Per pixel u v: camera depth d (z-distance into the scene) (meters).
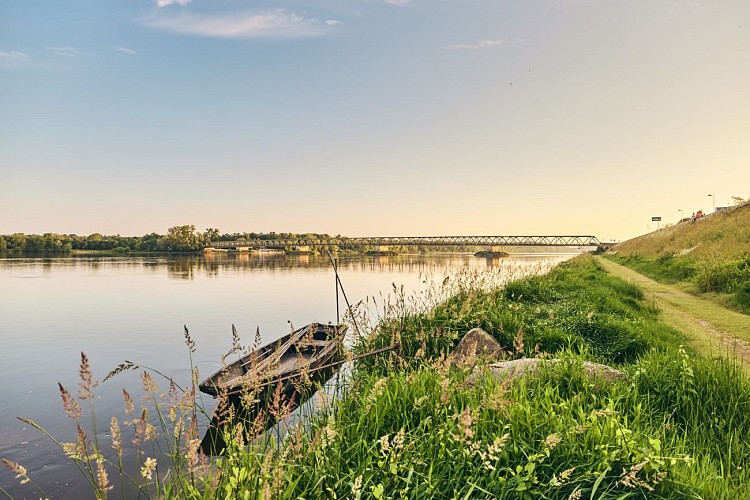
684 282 23.72
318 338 14.95
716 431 5.32
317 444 4.27
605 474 3.75
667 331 11.91
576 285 18.66
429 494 3.76
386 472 4.01
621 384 6.01
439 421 4.82
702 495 3.72
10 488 6.79
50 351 17.16
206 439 7.12
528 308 12.86
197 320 24.62
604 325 10.84
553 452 4.10
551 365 6.45
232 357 15.34
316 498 3.89
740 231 28.00
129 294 38.53
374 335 8.48
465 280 13.75
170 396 4.46
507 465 4.02
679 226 52.41
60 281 51.81
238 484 3.87
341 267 86.25
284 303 32.25
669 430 5.17
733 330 12.80
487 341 9.32
